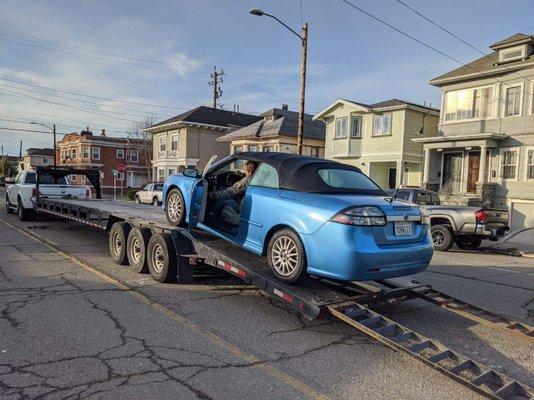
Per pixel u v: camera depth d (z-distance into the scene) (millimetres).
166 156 42625
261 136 34438
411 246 5316
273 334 4988
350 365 4234
